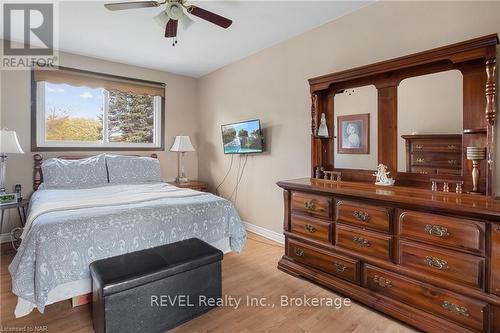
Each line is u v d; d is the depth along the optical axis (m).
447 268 1.60
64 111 3.68
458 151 1.93
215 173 4.49
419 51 2.15
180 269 1.75
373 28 2.43
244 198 3.91
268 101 3.47
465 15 1.93
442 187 2.00
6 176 3.24
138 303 1.59
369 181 2.42
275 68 3.36
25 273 1.61
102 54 3.69
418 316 1.71
